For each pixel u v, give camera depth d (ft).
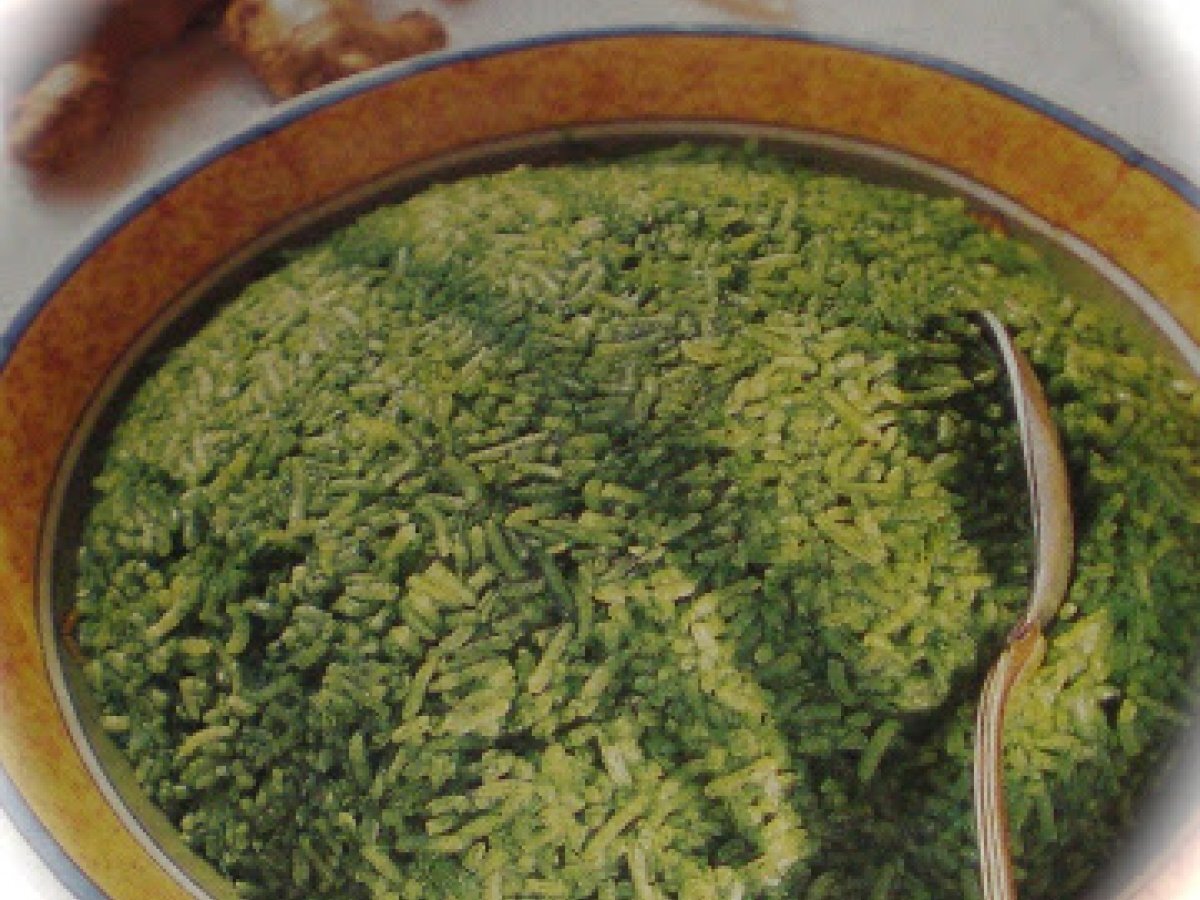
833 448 0.92
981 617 0.90
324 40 1.29
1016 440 0.95
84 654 0.99
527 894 0.86
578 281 1.00
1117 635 0.91
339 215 1.16
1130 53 1.23
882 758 0.88
